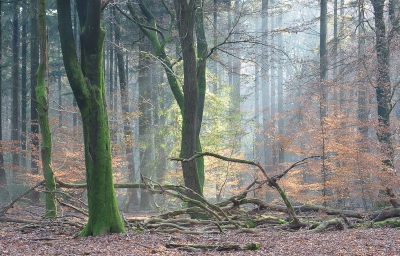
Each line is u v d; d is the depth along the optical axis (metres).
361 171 14.01
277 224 11.63
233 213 13.09
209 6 18.64
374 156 14.05
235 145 22.58
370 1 18.98
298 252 7.69
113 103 29.78
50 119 21.50
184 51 14.29
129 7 17.36
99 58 9.93
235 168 21.92
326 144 15.95
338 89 20.84
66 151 18.77
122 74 25.05
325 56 20.42
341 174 14.57
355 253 7.30
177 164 22.81
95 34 9.80
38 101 12.42
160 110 24.66
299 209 13.51
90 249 8.19
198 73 14.66
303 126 18.86
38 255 7.59
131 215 19.80
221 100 23.88
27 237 9.74
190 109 14.30
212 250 8.16
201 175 15.48
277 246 8.43
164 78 28.19
